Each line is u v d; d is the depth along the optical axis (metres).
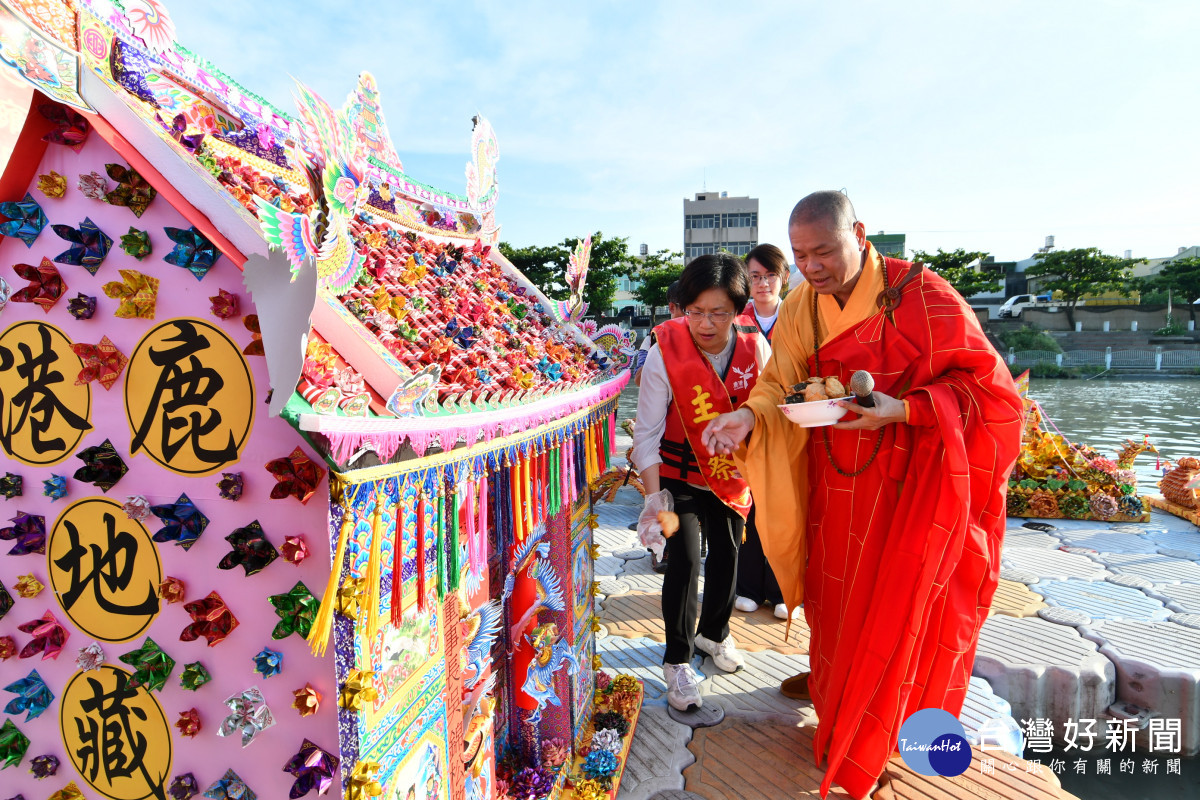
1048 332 38.38
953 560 2.08
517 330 2.32
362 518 1.06
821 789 2.22
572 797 2.18
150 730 1.37
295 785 1.21
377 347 1.23
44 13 1.15
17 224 1.33
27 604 1.43
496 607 2.01
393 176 2.30
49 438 1.37
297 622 1.18
